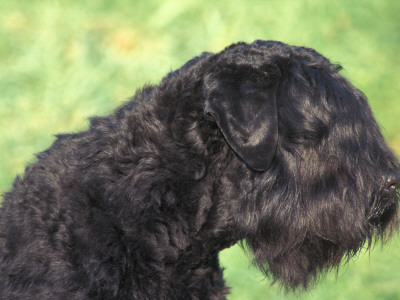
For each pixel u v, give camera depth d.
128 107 4.56
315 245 4.59
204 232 4.39
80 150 4.43
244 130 4.08
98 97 9.95
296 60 4.47
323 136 4.33
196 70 4.48
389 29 12.70
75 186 4.25
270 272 4.75
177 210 4.24
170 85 4.50
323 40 12.03
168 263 4.27
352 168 4.39
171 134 4.28
